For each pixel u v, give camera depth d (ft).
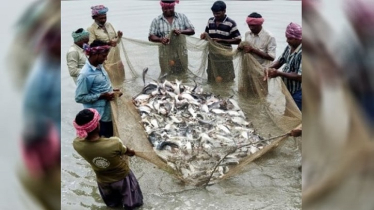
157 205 18.25
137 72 28.02
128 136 20.06
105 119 21.06
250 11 39.83
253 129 22.03
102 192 17.99
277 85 22.39
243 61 24.07
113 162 17.12
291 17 37.73
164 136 21.18
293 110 21.16
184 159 19.88
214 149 20.35
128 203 17.84
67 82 28.30
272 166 20.29
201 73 28.04
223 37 27.09
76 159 21.38
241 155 19.83
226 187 19.26
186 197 18.71
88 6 42.14
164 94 24.48
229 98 24.81
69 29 36.22
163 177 19.98
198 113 23.04
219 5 26.73
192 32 28.14
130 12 40.73
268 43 24.64
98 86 20.66
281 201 18.24
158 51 27.99
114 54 26.53
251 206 17.99
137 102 23.94
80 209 18.15
